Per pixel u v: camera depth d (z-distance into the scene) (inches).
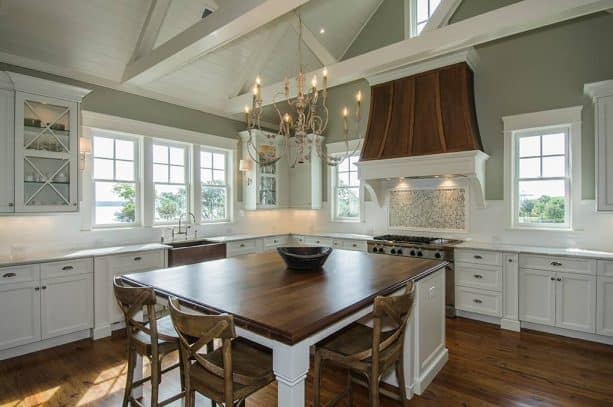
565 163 148.6
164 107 181.6
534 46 152.1
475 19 120.6
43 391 97.1
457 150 149.1
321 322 56.3
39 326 121.5
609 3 100.0
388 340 70.3
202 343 56.5
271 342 55.5
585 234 141.9
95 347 126.4
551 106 148.4
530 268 137.9
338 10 186.1
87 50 145.8
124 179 167.8
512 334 136.0
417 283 94.5
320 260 94.2
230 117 213.3
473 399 92.0
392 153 167.0
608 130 126.8
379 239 180.2
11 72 121.2
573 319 129.9
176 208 189.0
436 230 181.8
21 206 126.7
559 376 103.5
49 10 128.6
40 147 131.9
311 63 212.5
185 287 77.4
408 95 167.6
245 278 85.9
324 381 102.2
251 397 94.7
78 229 150.6
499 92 160.7
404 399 78.7
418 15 185.3
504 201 160.7
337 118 221.8
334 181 225.9
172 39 132.3
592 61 139.7
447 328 142.6
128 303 74.9
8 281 115.3
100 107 157.9
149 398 94.1
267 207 222.7
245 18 108.0
